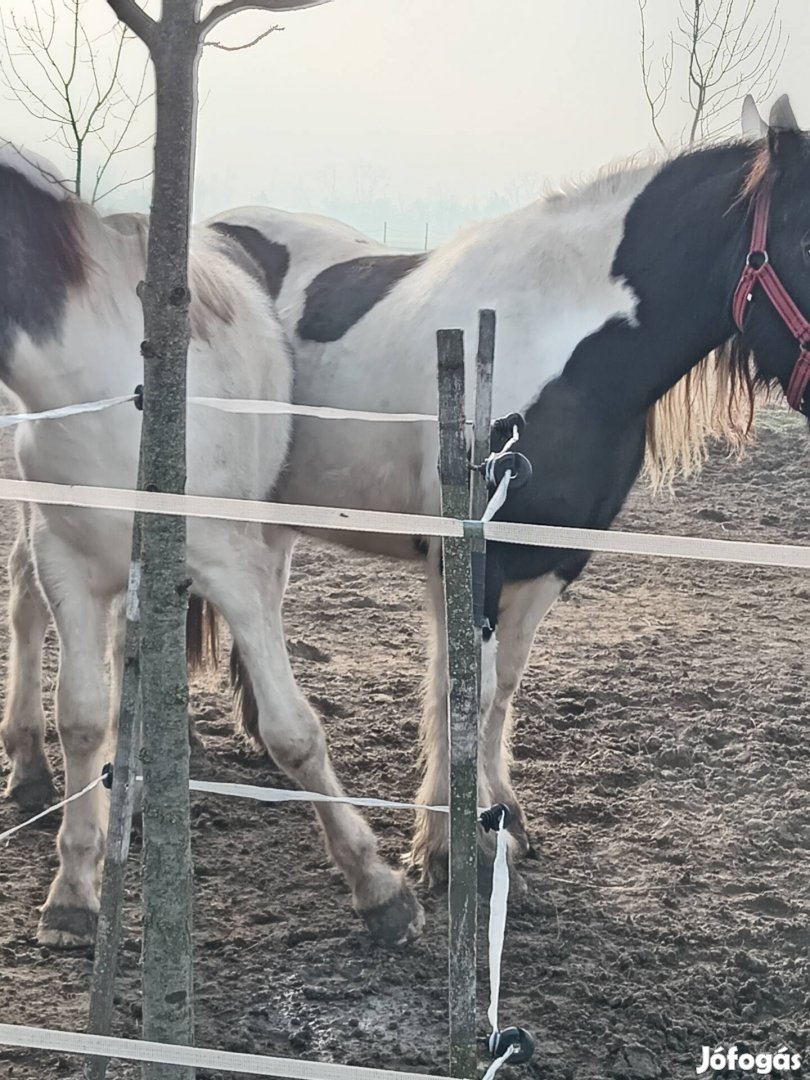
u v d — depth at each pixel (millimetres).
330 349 4047
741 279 3691
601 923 3705
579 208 3855
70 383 3225
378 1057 3092
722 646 5875
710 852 4102
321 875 3885
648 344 3746
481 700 3615
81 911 3459
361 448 3965
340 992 3326
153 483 2152
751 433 4191
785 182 3615
